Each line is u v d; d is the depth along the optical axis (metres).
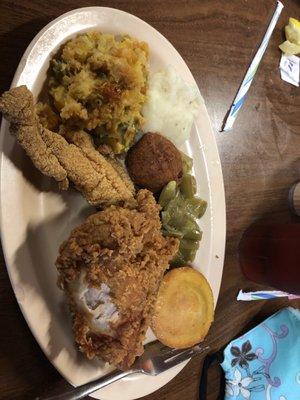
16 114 0.17
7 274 0.20
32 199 0.20
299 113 0.36
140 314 0.19
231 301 0.31
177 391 0.27
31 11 0.22
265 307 0.32
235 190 0.31
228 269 0.31
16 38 0.21
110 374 0.22
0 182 0.19
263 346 0.30
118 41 0.23
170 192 0.23
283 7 0.34
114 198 0.21
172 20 0.28
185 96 0.25
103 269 0.18
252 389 0.29
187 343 0.25
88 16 0.22
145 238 0.20
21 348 0.20
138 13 0.26
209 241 0.27
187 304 0.25
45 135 0.19
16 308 0.20
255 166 0.33
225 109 0.31
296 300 0.34
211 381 0.29
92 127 0.21
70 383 0.21
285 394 0.30
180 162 0.24
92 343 0.19
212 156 0.28
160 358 0.24
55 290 0.20
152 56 0.25
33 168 0.20
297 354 0.31
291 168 0.35
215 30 0.30
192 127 0.27
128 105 0.21
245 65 0.32
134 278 0.18
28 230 0.20
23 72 0.20
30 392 0.21
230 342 0.30
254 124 0.33
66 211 0.22
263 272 0.30
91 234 0.18
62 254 0.18
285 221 0.34
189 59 0.29
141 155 0.23
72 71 0.21
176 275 0.24
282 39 0.35
